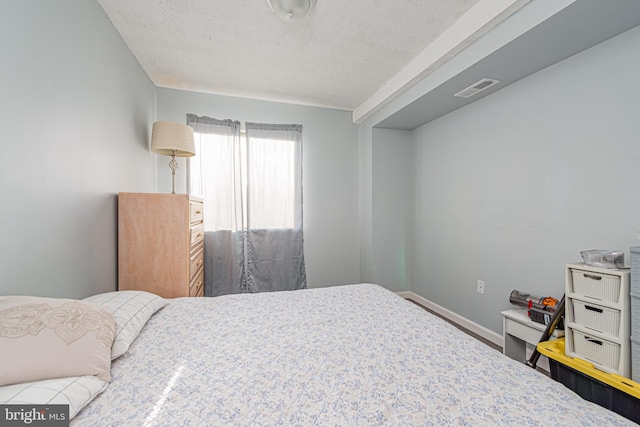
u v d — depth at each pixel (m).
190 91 2.92
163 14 1.76
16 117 1.04
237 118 3.08
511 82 2.12
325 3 1.66
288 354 1.02
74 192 1.40
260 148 3.12
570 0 1.29
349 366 0.94
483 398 0.77
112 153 1.82
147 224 1.89
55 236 1.26
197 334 1.18
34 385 0.68
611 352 1.32
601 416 0.69
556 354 1.51
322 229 3.43
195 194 2.88
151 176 2.65
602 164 1.60
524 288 2.07
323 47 2.14
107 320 0.99
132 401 0.76
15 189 1.03
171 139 2.26
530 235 2.03
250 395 0.79
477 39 1.80
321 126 3.40
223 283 2.96
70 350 0.79
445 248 2.90
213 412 0.72
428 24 1.87
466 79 2.07
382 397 0.78
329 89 2.90
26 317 0.80
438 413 0.72
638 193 1.46
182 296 1.93
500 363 0.95
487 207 2.39
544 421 0.68
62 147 1.30
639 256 1.23
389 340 1.12
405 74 2.44
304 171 3.35
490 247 2.37
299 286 3.28
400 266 3.45
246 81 2.71
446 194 2.88
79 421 0.68
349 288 1.88
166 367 0.93
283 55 2.25
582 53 1.69
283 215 3.21
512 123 2.15
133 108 2.19
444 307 2.92
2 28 0.97
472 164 2.55
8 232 1.00
